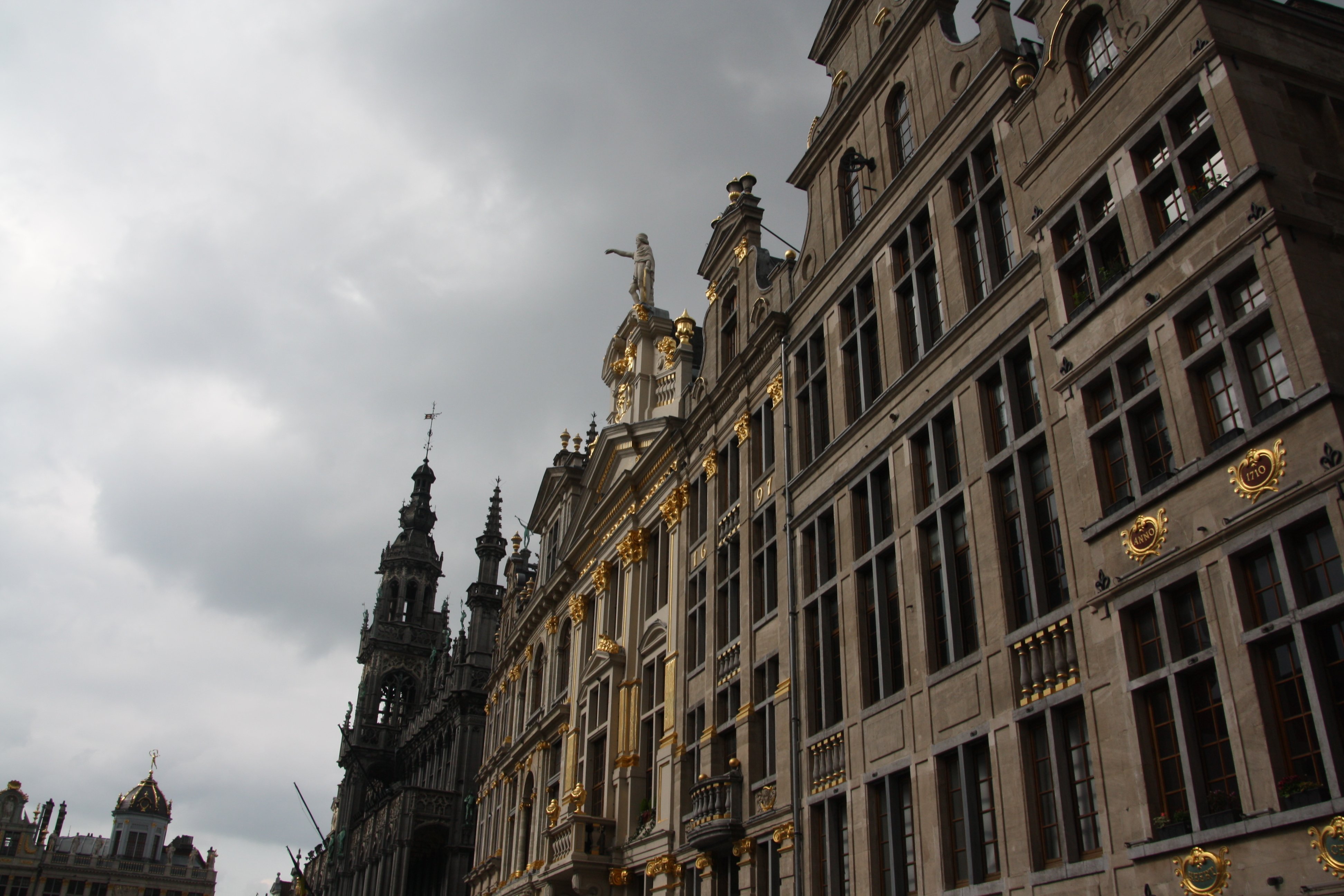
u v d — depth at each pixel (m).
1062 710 15.84
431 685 78.69
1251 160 13.32
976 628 18.06
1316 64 14.58
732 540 28.20
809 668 23.08
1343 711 11.37
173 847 129.38
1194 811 12.62
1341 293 12.75
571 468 47.41
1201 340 13.98
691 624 30.38
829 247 26.02
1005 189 19.34
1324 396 11.78
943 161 21.52
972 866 16.81
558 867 32.59
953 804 17.84
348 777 81.50
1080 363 15.88
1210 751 12.88
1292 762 11.77
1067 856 14.95
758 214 31.80
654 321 40.38
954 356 19.91
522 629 48.75
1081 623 15.45
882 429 21.88
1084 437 15.70
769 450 27.20
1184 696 13.23
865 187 24.62
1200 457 13.38
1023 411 18.17
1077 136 16.84
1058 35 17.98
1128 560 14.30
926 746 18.48
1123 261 15.62
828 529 23.70
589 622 39.97
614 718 34.16
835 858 20.78
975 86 20.80
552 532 49.22
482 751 63.66
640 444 38.03
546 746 42.31
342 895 72.50
